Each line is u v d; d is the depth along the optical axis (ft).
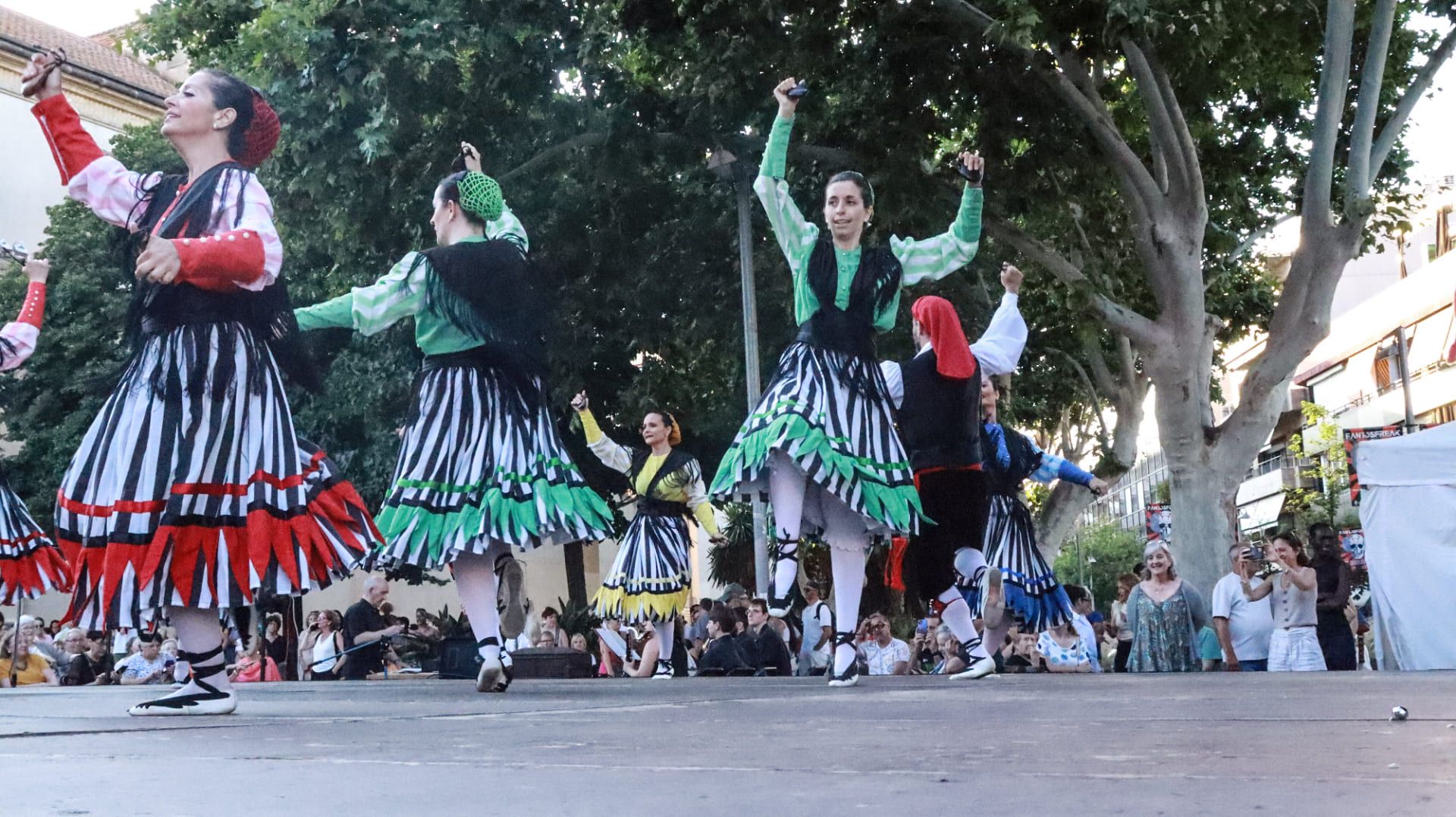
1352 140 52.80
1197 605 35.63
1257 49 57.41
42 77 13.44
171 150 98.27
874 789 5.72
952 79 54.65
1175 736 8.43
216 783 6.34
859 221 20.81
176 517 12.46
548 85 59.82
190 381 12.66
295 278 72.95
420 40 55.31
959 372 23.39
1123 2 45.01
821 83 57.77
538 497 18.22
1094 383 85.46
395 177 58.13
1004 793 5.52
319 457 13.57
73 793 6.00
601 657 55.67
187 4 62.54
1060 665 38.27
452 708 13.71
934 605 24.14
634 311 68.03
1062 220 60.23
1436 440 36.19
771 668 40.37
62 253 98.32
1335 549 35.32
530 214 63.31
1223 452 55.11
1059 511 72.13
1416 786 5.52
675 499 38.60
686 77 59.82
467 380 18.42
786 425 19.84
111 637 58.13
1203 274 73.46
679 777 6.34
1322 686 16.71
